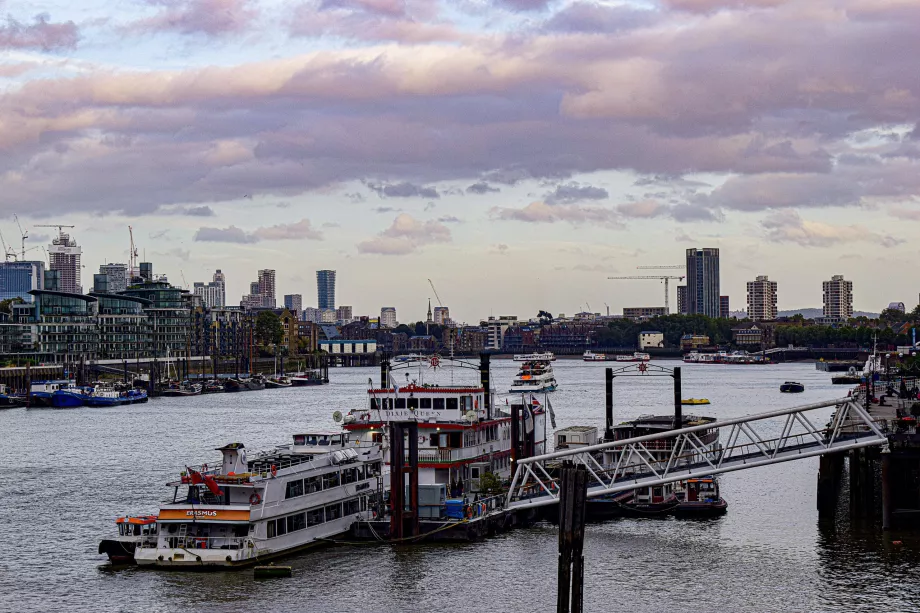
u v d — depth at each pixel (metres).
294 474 107.94
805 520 124.94
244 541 103.31
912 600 92.44
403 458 112.00
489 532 117.06
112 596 96.25
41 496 151.38
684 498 131.88
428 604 93.06
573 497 75.88
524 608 92.00
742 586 97.19
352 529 114.38
